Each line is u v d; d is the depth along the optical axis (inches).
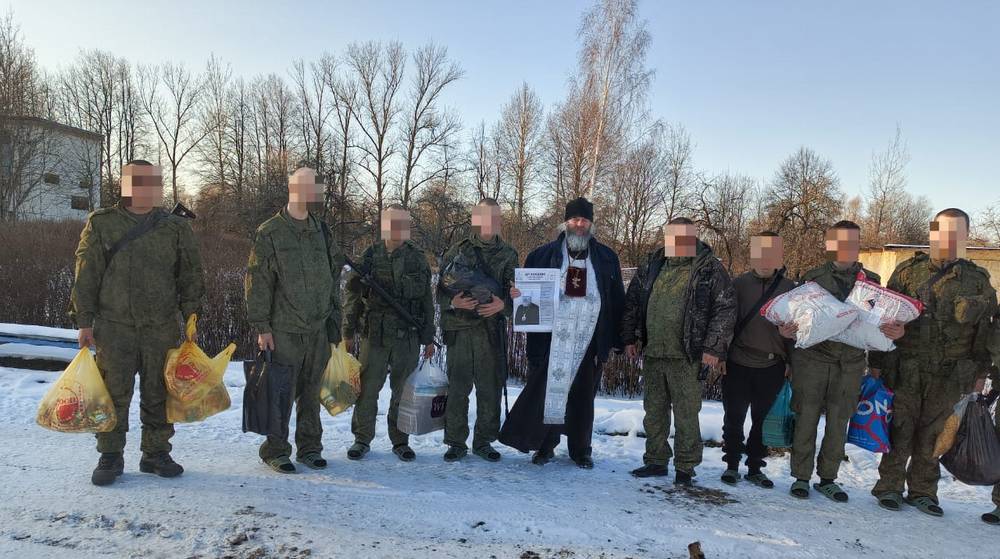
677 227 175.2
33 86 1078.4
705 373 171.9
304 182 164.4
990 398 159.9
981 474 155.2
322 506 138.9
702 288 169.8
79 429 139.0
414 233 847.7
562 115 1117.7
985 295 156.3
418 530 129.0
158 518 127.3
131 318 148.2
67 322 374.0
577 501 153.1
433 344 192.5
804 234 990.4
